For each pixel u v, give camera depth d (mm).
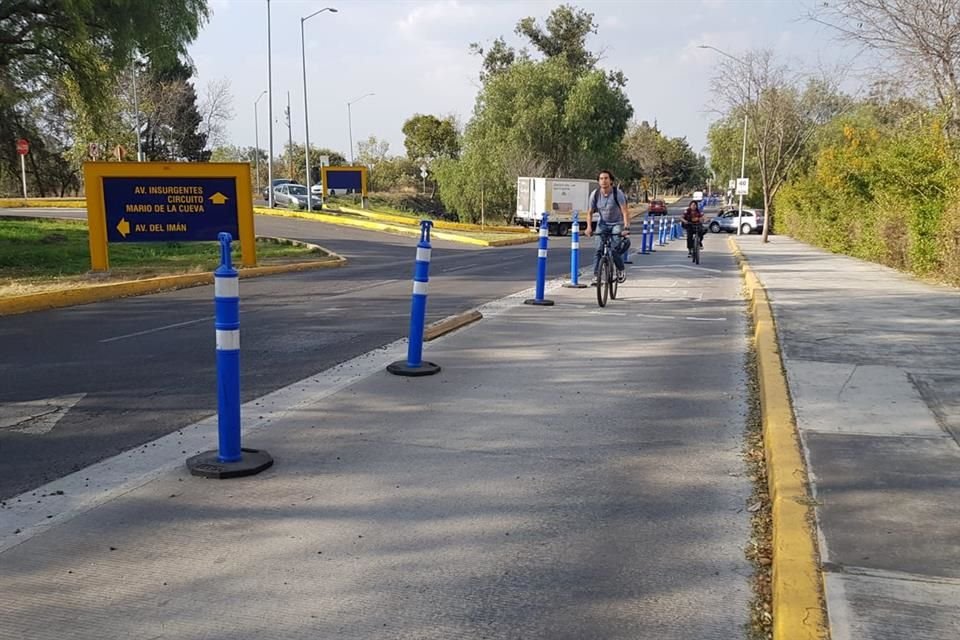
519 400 6820
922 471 4688
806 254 24922
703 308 12578
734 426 6156
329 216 43062
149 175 18281
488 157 57625
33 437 5797
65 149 45188
